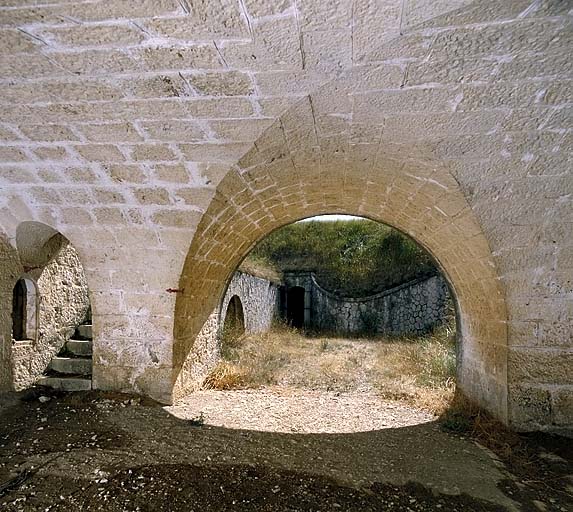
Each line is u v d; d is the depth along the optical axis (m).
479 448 3.42
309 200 4.70
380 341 11.79
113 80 2.45
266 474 2.85
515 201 3.09
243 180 3.49
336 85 2.36
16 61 2.32
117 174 3.41
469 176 2.99
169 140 2.98
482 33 1.94
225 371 6.01
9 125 2.95
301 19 1.90
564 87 2.25
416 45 2.03
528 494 2.62
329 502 2.48
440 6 1.79
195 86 2.46
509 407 3.52
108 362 4.52
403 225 4.99
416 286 13.30
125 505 2.40
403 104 2.49
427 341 9.04
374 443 3.56
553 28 1.90
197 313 5.20
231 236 4.88
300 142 3.00
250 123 2.76
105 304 4.45
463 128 2.63
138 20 1.98
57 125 2.92
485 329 4.08
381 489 2.67
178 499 2.47
